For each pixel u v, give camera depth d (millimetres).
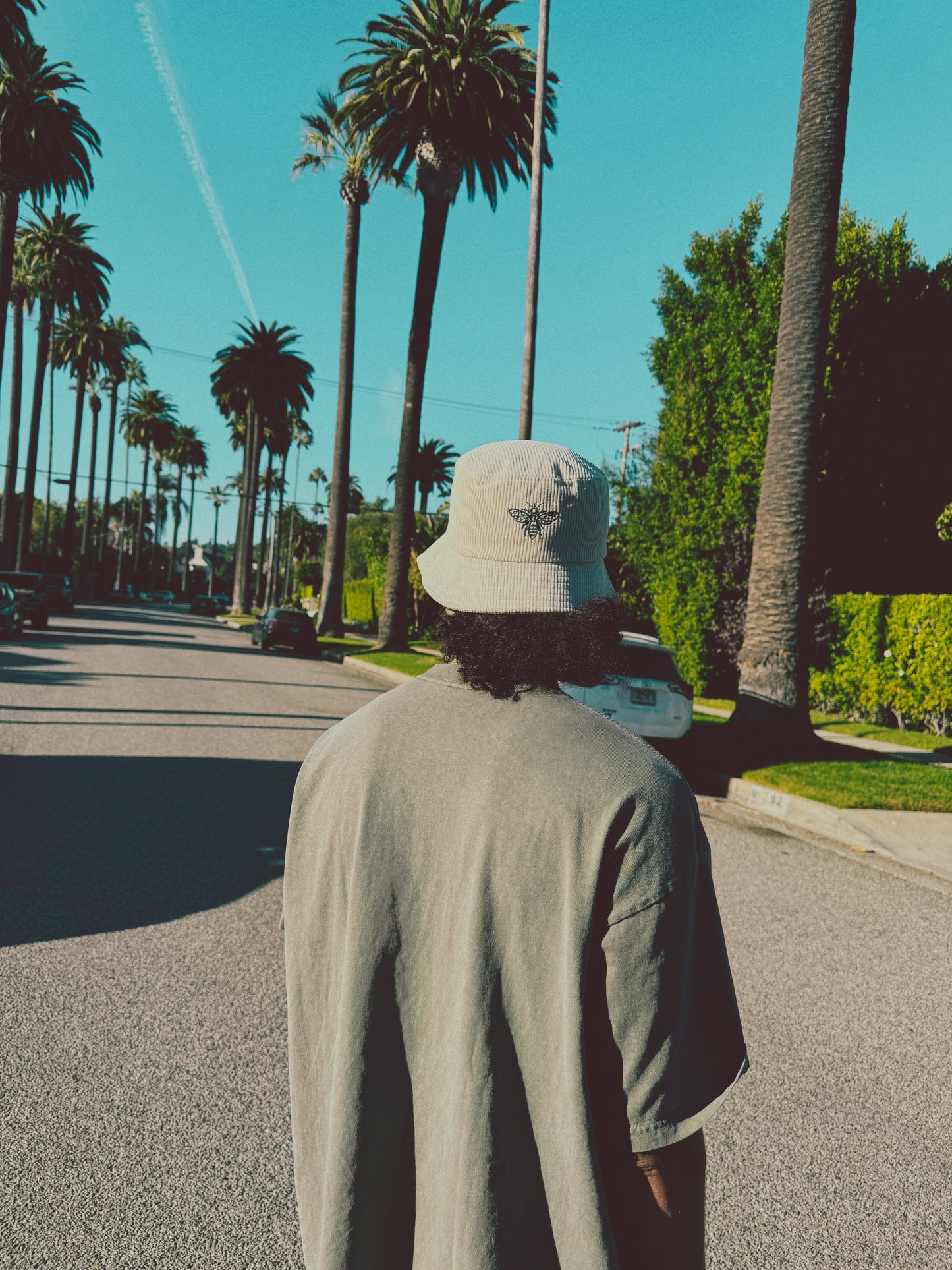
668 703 9680
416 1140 985
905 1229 2516
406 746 1024
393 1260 980
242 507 64375
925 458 17531
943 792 8523
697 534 18641
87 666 17781
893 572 18203
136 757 8938
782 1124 3039
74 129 36781
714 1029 963
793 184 11016
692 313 19078
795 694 11172
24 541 52281
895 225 17344
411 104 23547
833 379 16922
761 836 7434
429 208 25703
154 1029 3434
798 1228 2498
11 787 7363
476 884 937
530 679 1029
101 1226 2354
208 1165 2627
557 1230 897
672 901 897
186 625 43875
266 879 5328
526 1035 920
